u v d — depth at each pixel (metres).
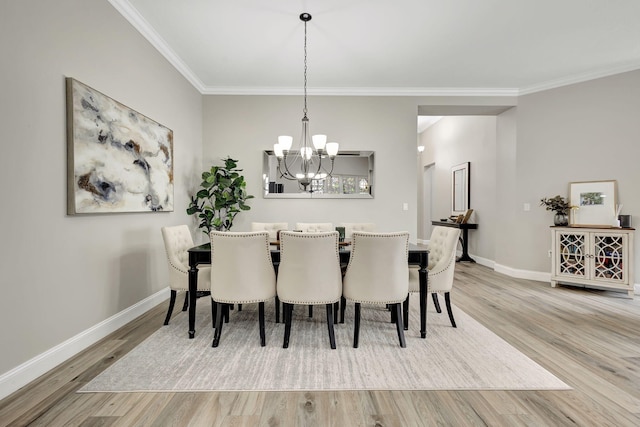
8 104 1.68
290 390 1.76
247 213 4.58
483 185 5.60
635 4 2.67
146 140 3.00
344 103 4.58
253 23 2.97
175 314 3.03
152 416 1.54
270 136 4.57
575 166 4.18
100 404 1.63
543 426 1.48
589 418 1.54
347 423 1.50
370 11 2.78
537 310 3.17
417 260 2.51
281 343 2.37
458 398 1.70
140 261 2.99
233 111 4.56
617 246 3.71
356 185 4.59
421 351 2.25
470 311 3.15
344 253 2.54
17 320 1.75
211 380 1.85
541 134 4.41
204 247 2.72
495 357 2.16
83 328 2.26
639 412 1.58
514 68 3.92
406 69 3.95
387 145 4.60
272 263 2.51
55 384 1.80
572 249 3.99
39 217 1.88
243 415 1.55
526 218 4.54
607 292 3.85
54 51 1.97
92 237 2.35
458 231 2.64
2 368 1.67
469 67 3.89
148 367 2.00
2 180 1.66
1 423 1.47
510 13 2.80
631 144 3.84
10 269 1.70
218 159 4.56
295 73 4.07
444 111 4.86
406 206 4.60
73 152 2.08
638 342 2.41
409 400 1.68
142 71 3.01
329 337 2.33
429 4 2.68
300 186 4.57
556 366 2.04
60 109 2.02
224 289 2.28
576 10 2.75
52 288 1.98
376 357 2.15
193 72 4.07
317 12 2.80
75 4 2.15
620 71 3.88
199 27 3.04
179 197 3.85
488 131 5.44
